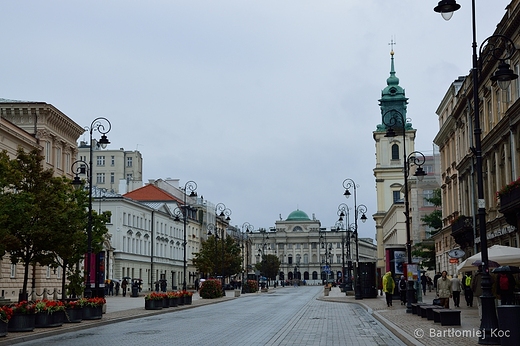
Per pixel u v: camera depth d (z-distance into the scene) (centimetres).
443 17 1930
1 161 3359
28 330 2338
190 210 11888
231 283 11412
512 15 3384
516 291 2462
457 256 3541
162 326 2758
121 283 7806
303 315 3497
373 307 4106
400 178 12588
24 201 3428
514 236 3734
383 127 12631
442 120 6425
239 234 16888
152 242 9262
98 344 1989
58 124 5978
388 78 12612
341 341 2036
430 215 6931
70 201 4138
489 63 3916
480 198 1853
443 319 2367
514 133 3606
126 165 13150
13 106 5634
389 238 11800
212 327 2661
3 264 4819
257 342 2006
